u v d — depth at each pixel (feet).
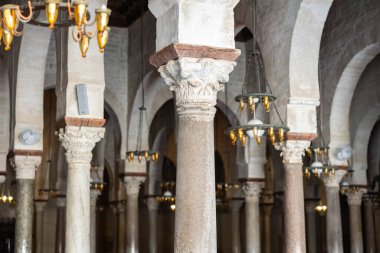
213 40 22.67
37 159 46.78
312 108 39.73
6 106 57.06
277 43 41.09
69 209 35.83
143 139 66.54
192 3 22.62
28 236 46.70
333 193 55.06
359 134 66.08
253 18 44.65
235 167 93.45
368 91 63.82
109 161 95.35
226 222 111.34
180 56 22.04
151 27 61.82
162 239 112.98
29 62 46.11
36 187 92.99
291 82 39.24
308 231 89.56
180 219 21.75
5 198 78.74
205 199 21.85
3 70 55.83
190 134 22.24
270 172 102.63
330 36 57.00
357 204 66.64
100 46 21.89
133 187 67.10
